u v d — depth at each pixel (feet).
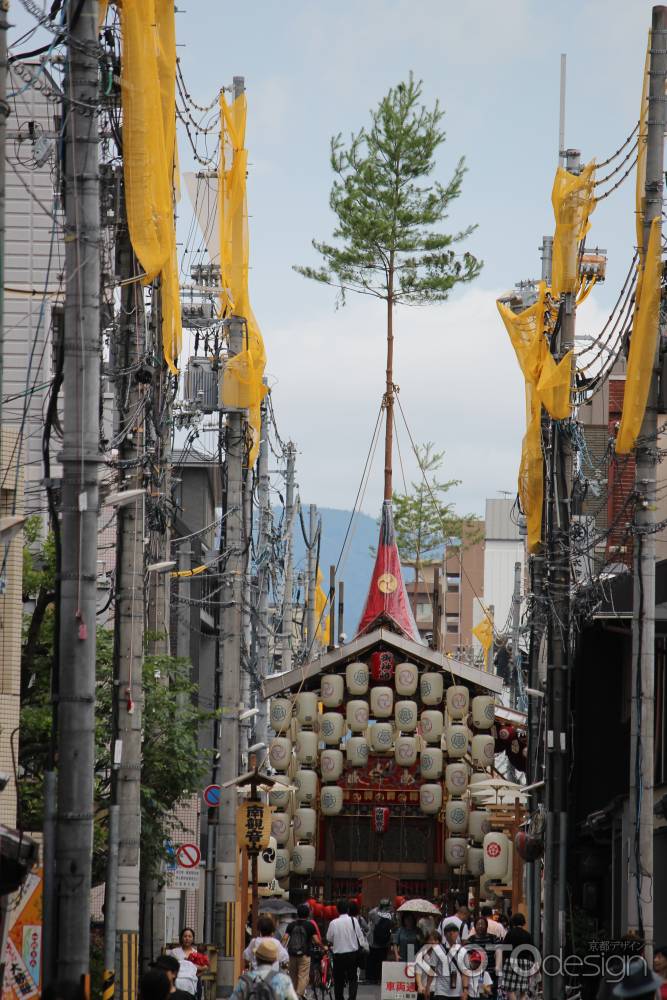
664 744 264.93
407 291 511.81
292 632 540.11
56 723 147.54
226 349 302.04
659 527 215.31
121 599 196.03
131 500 173.27
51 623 252.83
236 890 276.41
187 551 357.20
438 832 446.19
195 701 451.94
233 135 275.18
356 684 440.45
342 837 447.42
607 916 325.21
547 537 305.94
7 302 306.96
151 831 252.42
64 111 155.63
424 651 442.09
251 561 397.19
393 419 509.35
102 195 192.03
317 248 511.81
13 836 127.24
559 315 290.35
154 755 255.91
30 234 304.71
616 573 334.03
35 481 257.75
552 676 279.49
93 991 224.53
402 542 640.17
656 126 215.72
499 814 386.73
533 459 311.47
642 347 215.51
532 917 331.77
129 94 181.57
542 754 348.59
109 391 234.79
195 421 296.30
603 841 325.62
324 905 430.61
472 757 434.30
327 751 438.81
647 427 216.33
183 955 234.17
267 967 158.51
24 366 306.14
